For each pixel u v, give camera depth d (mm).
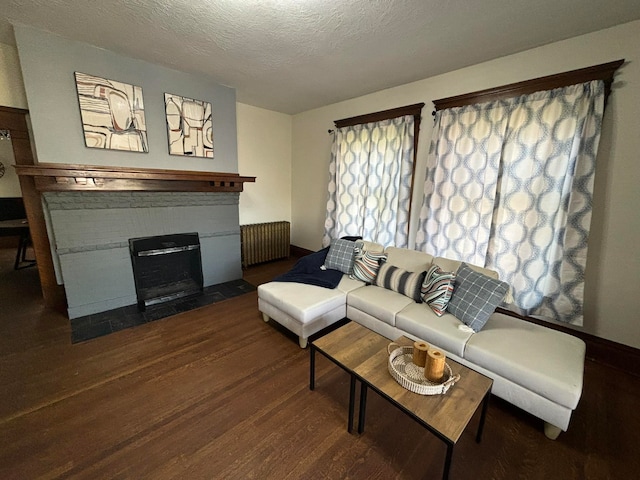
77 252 2533
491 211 2570
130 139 2633
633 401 1775
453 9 1753
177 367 2004
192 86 2969
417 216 3254
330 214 4152
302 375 1956
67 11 1837
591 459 1378
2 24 2002
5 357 2062
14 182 5453
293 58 2504
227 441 1431
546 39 2129
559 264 2260
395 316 2100
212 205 3406
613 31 1948
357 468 1309
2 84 2320
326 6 1736
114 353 2145
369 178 3596
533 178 2322
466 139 2662
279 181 4797
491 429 1556
